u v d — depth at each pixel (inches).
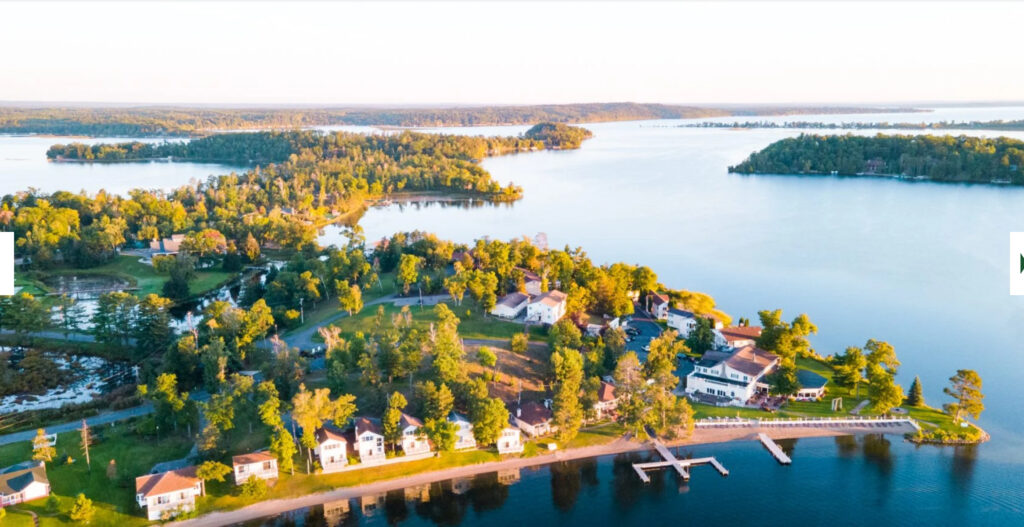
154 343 6673.2
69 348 6752.0
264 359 6195.9
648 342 6914.4
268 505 4350.4
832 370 6318.9
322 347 6387.8
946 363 6599.4
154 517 4151.1
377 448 4773.6
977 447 5036.9
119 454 4717.0
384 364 5506.9
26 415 5295.3
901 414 5467.5
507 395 5516.7
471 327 6801.2
